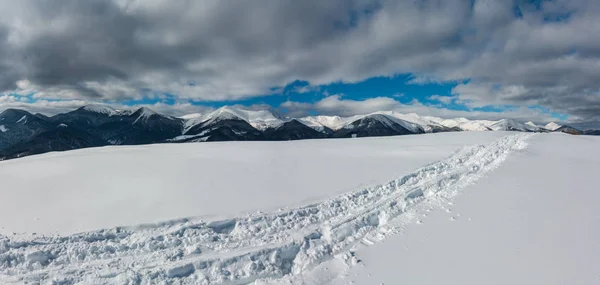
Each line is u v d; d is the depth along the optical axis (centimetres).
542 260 629
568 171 1403
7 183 1207
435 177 1328
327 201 1034
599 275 566
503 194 1070
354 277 620
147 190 1108
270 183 1227
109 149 2302
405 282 589
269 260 693
